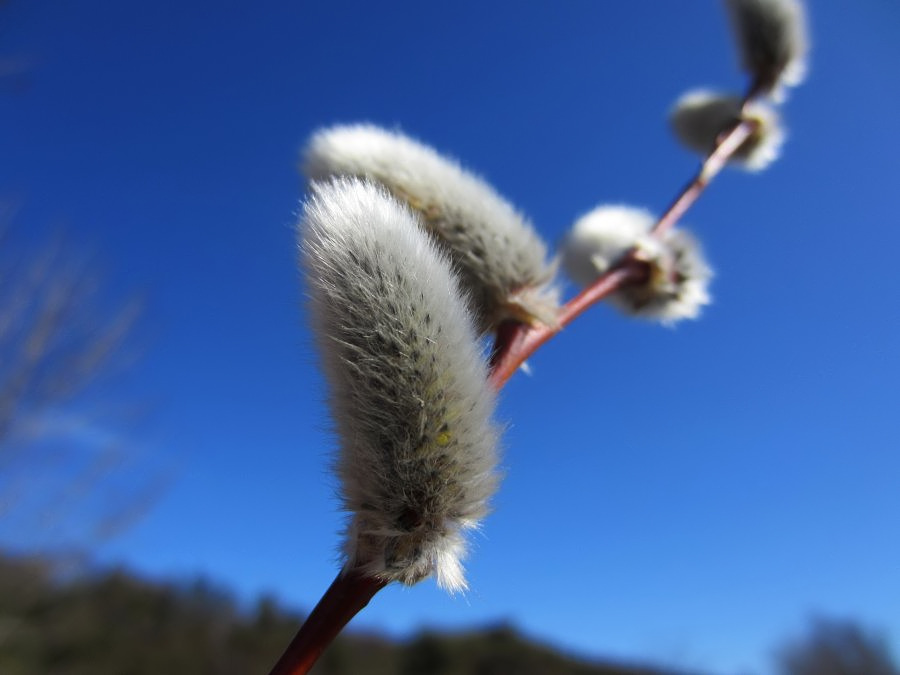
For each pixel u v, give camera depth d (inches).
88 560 31.2
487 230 3.9
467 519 2.8
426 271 2.8
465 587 2.8
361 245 2.8
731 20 6.0
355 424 2.7
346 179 3.5
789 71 5.8
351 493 2.8
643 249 4.8
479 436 2.8
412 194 3.8
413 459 2.7
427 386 2.7
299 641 2.7
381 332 2.7
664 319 5.0
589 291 4.6
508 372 3.7
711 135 5.8
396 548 2.7
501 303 3.9
